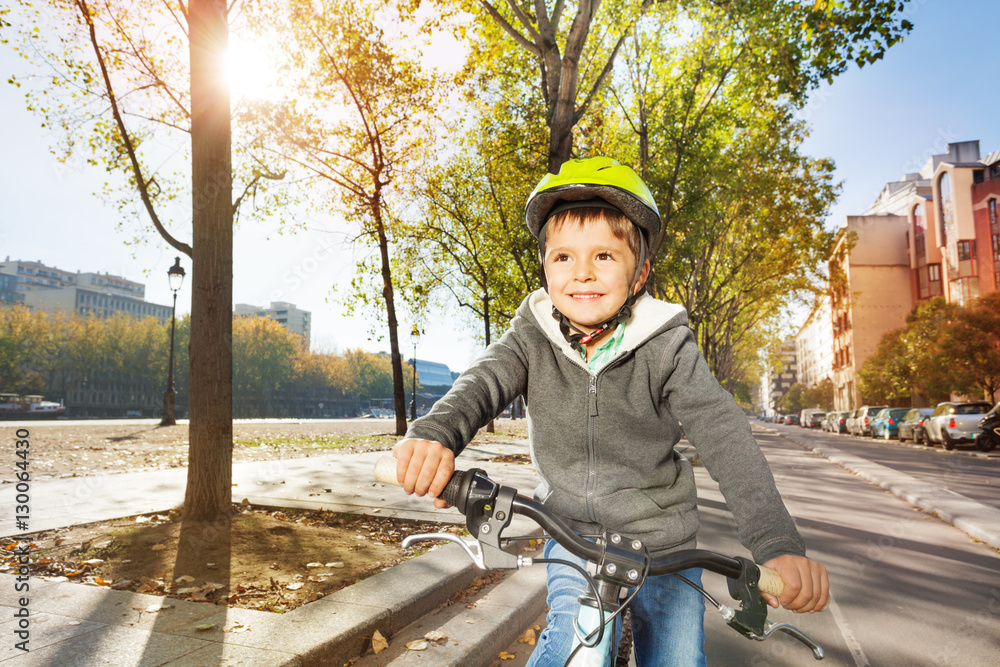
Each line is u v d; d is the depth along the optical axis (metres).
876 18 9.44
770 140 19.06
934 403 38.06
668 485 1.48
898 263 59.12
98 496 6.86
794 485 11.16
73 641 2.92
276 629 3.07
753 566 1.04
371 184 17.81
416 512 6.39
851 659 3.43
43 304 89.56
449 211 21.28
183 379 73.75
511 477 10.02
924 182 58.09
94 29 7.29
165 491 7.27
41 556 4.39
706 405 1.37
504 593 4.08
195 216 5.57
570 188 1.35
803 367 109.75
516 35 10.02
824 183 20.14
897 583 4.94
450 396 1.41
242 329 74.75
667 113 14.88
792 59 11.23
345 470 10.19
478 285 24.80
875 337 58.91
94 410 68.38
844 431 40.44
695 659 1.32
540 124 15.21
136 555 4.47
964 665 3.33
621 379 1.48
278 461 11.80
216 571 4.13
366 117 16.69
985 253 44.00
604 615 1.10
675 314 1.48
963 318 30.83
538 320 1.56
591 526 1.50
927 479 12.07
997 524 6.85
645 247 1.47
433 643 3.22
